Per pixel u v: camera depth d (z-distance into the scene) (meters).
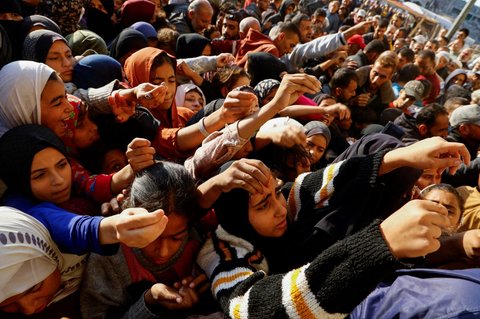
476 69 6.39
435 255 1.16
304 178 1.22
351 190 1.08
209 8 4.04
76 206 1.19
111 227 0.84
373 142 1.61
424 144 0.96
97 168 1.61
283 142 1.49
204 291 1.07
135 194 1.02
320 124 2.10
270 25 6.03
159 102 1.45
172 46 3.29
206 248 1.12
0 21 2.07
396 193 1.08
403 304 0.86
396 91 4.43
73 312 1.11
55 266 0.99
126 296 1.10
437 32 11.24
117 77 2.04
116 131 1.63
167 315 1.03
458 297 0.79
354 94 3.29
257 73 2.80
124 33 2.62
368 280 0.64
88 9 3.43
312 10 8.75
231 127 1.32
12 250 0.85
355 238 0.68
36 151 1.09
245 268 0.98
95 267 1.08
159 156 1.64
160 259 1.09
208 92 2.70
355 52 5.23
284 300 0.72
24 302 0.94
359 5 11.12
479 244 1.08
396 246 0.63
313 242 1.08
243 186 1.03
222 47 3.83
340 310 0.67
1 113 1.35
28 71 1.31
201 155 1.36
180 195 1.01
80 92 1.69
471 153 2.88
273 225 1.09
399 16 9.10
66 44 1.94
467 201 2.05
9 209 0.93
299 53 3.69
